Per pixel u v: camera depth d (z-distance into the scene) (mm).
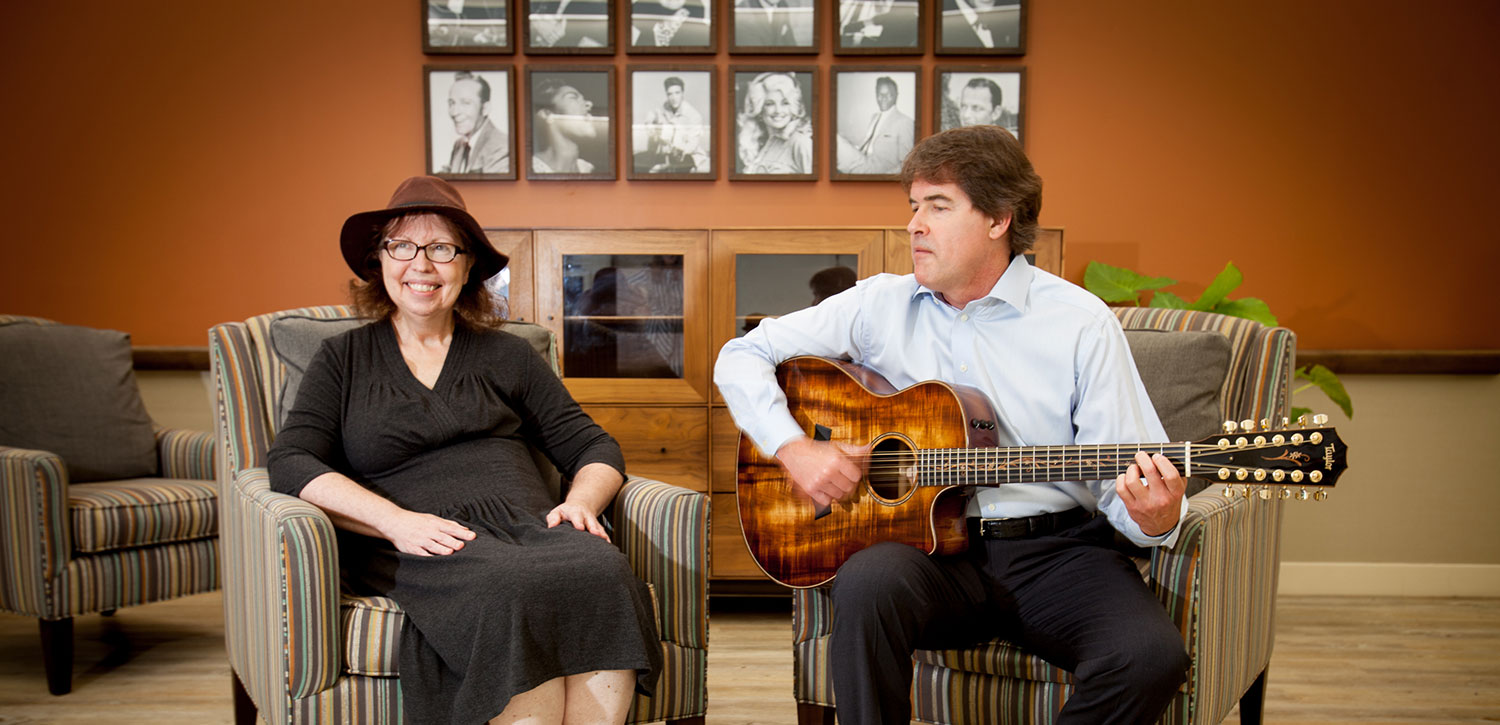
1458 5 3531
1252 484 1552
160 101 3576
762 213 3598
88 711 2422
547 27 3531
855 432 1851
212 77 3572
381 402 1974
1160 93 3578
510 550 1692
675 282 3170
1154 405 2156
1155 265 3609
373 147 3592
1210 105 3576
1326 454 1496
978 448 1731
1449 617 3314
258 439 2191
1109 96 3578
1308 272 3605
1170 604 1708
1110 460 1635
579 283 3170
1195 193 3596
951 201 1764
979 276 1815
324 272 3623
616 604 1660
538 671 1580
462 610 1617
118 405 2984
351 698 1668
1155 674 1538
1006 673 1753
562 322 3170
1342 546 3623
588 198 3598
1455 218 3578
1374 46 3553
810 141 3564
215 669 2725
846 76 3549
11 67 3561
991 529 1784
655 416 3180
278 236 3605
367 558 1831
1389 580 3605
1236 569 1914
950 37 3545
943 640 1766
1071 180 3600
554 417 2152
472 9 3521
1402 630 3160
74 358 2949
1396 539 3609
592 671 1641
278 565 1657
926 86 3572
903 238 3135
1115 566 1729
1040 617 1707
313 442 1926
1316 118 3574
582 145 3562
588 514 1867
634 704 1831
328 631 1658
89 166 3588
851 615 1632
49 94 3570
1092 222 3605
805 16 3541
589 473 2018
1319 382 3209
